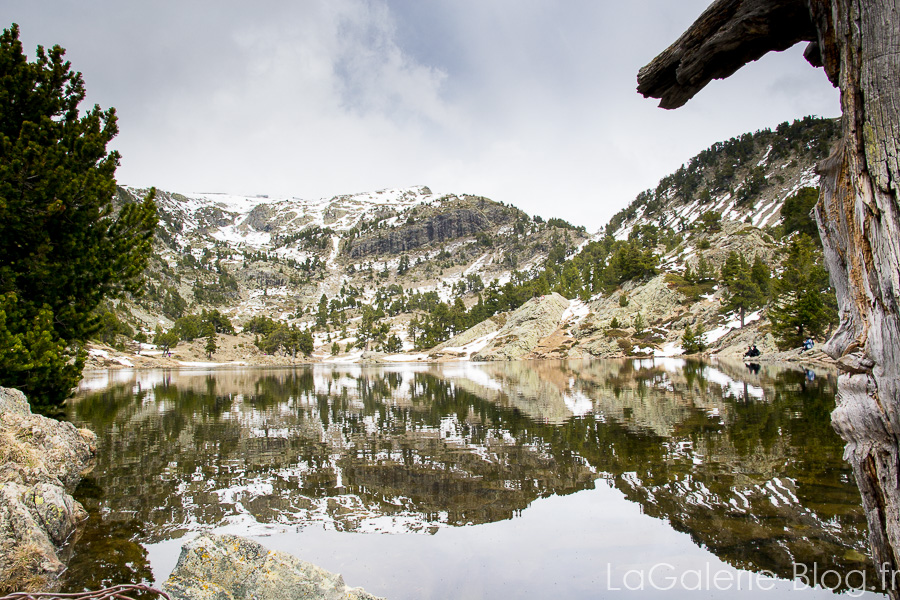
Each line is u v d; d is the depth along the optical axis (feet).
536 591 18.56
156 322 547.08
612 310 324.60
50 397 44.27
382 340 526.16
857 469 11.75
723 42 14.69
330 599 16.79
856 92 11.06
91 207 45.32
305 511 28.76
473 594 18.67
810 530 23.03
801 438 41.57
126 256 49.16
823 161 13.23
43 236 42.75
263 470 38.24
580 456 39.93
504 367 232.73
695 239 407.03
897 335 10.03
